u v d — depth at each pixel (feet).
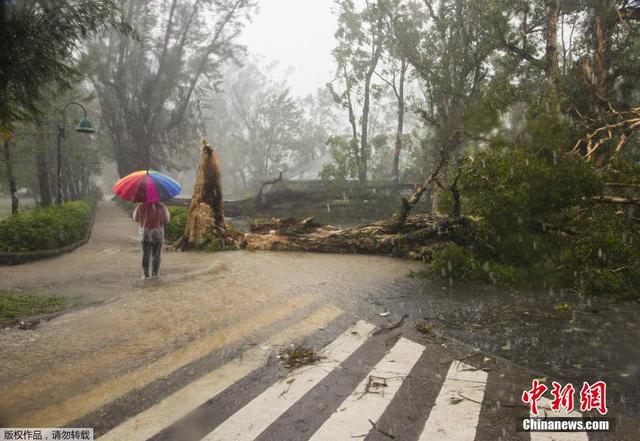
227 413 11.68
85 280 27.78
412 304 21.91
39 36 24.52
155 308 21.01
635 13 57.47
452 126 70.59
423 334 17.70
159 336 17.26
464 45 77.10
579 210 29.30
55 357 15.08
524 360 15.05
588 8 60.39
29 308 20.88
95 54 77.61
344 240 39.40
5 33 22.76
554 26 61.93
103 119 135.54
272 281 26.99
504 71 72.33
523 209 27.48
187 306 21.38
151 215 27.86
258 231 47.24
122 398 12.41
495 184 29.32
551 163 28.89
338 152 105.29
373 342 16.85
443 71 78.54
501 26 67.36
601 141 41.37
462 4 77.10
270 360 15.14
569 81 56.95
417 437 10.53
